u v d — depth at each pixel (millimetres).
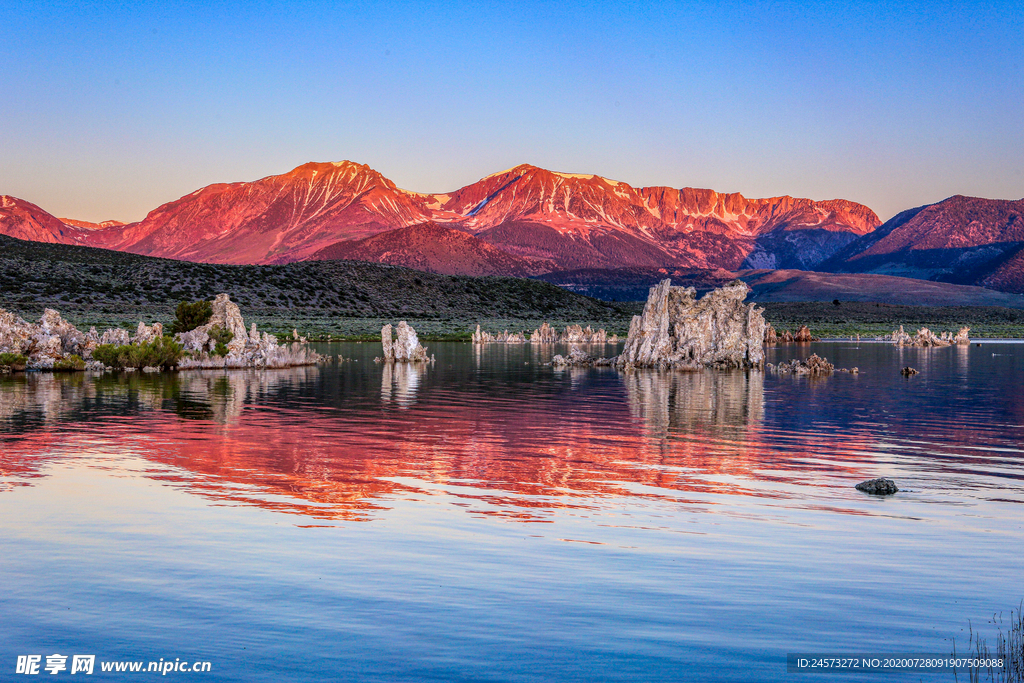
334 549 13484
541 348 92062
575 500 17141
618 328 164250
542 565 12766
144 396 37031
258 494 17422
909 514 16125
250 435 25625
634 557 13195
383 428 27453
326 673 9266
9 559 12875
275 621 10570
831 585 11977
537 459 21828
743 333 63812
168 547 13516
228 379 47125
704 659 9617
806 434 26609
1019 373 55156
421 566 12672
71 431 26125
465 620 10641
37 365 53188
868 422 29688
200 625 10453
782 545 13930
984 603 11344
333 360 67562
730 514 16047
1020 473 20266
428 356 73500
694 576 12320
